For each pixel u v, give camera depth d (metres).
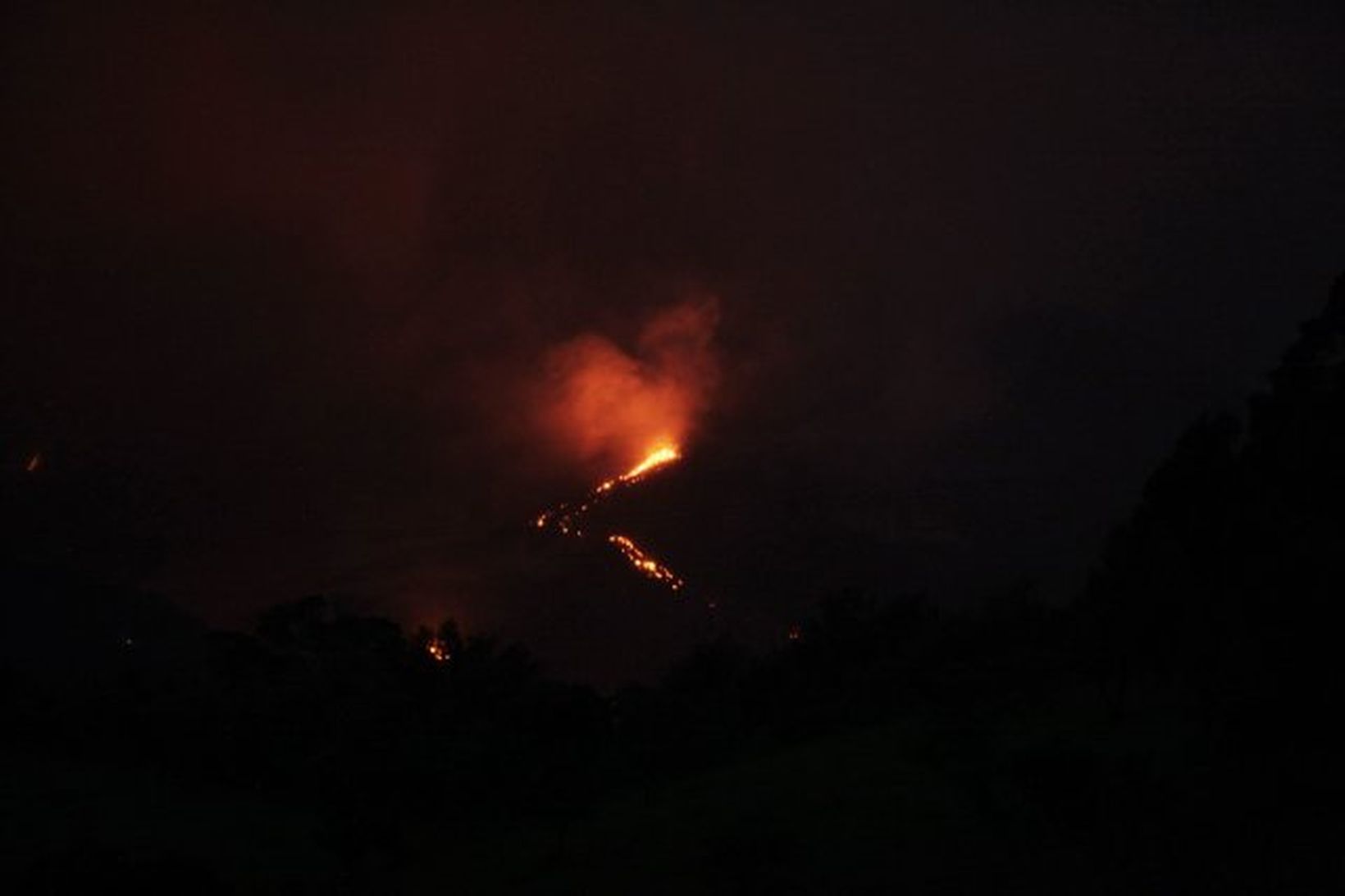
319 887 18.36
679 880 15.01
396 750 18.89
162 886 13.90
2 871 17.98
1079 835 12.99
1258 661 12.75
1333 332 13.54
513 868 18.00
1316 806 12.22
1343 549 12.04
